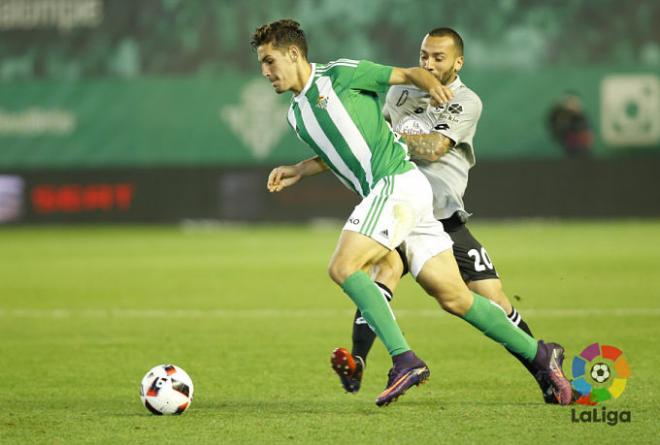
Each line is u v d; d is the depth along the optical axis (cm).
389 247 2152
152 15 9181
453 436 1944
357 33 8938
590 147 8625
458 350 3061
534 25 8706
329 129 2191
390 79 2158
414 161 2545
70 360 2948
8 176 9300
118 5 9219
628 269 5322
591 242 6919
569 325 3534
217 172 9081
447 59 2488
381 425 2047
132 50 9206
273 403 2306
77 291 4772
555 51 8700
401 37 8888
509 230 8012
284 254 6550
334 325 3650
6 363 2903
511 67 8738
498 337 2216
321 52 8988
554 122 8656
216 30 9081
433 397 2353
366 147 2192
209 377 2662
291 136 8969
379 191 2167
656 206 8550
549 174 8662
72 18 9275
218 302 4334
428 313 3947
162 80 9150
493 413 2156
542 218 8669
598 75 8625
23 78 9306
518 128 8719
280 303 4294
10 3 9338
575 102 8631
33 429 2041
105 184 9219
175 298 4478
